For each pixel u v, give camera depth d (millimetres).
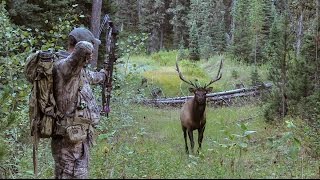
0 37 8195
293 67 13375
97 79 5707
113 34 6195
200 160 7508
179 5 62281
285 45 13602
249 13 43156
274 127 12367
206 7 58375
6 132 7004
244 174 5293
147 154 7379
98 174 5461
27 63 4996
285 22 13820
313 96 12031
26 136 7719
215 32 48281
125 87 13016
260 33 39031
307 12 16531
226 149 8734
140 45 13031
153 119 16781
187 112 10750
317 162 7141
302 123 10922
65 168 5039
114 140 9586
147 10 63000
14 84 7801
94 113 5227
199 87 11172
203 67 39969
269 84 22625
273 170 6113
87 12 18938
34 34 14430
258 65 36844
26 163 6391
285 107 13273
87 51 4922
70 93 5066
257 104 19562
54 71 5020
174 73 34531
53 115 5004
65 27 9898
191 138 10672
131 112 15484
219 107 22547
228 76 34000
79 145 5117
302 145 8453
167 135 13078
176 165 6391
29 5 14281
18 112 7496
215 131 13492
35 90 5004
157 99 23234
